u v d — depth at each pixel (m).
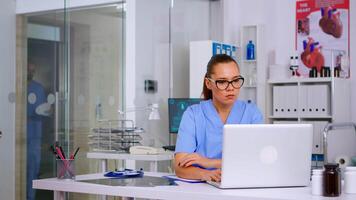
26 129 4.23
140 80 4.94
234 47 5.41
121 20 4.84
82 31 4.61
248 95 5.51
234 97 2.42
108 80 4.76
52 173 4.40
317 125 4.95
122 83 4.82
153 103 5.05
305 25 5.41
